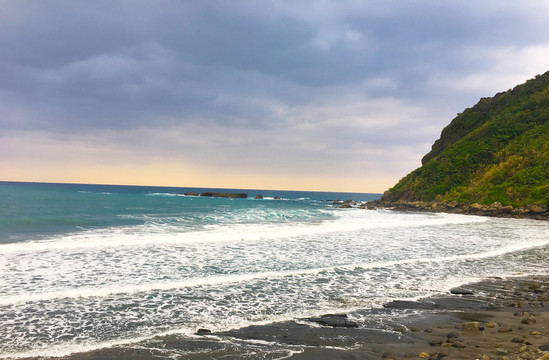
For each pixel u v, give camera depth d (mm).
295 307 9508
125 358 6445
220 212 36969
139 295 10164
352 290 11148
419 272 13711
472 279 12852
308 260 15477
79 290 10344
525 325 8000
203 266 13812
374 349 6816
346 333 7730
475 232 27734
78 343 7070
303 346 7016
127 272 12539
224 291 10766
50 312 8727
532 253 18594
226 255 15969
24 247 15852
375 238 22609
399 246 19688
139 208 39312
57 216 27828
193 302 9711
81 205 39250
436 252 18141
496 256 17438
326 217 38500
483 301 10281
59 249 15828
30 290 10266
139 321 8289
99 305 9289
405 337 7500
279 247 18359
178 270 13070
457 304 9938
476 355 6230
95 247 16562
